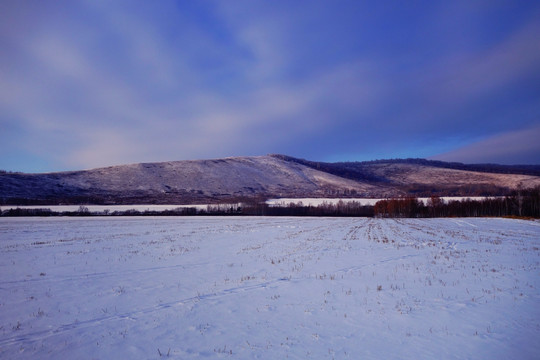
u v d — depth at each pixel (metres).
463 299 8.98
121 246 21.86
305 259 15.88
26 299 9.55
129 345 6.37
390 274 12.32
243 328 7.16
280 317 7.83
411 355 5.71
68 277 12.45
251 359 5.67
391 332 6.78
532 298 8.92
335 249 19.44
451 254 17.00
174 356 5.86
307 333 6.82
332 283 11.05
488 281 10.95
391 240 24.25
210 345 6.30
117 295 9.93
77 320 7.80
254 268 13.84
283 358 5.69
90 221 55.22
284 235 29.30
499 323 7.14
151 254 18.14
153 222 53.44
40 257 17.19
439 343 6.20
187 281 11.66
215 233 32.00
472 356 5.64
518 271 12.52
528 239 24.75
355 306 8.55
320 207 102.44
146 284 11.28
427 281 11.10
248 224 47.97
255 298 9.44
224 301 9.19
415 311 8.05
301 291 10.10
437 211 76.38
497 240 23.89
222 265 14.63
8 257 17.23
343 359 5.61
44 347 6.31
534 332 6.62
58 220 57.62
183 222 53.31
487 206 73.44
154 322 7.61
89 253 18.62
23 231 34.44
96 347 6.30
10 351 6.14
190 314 8.13
